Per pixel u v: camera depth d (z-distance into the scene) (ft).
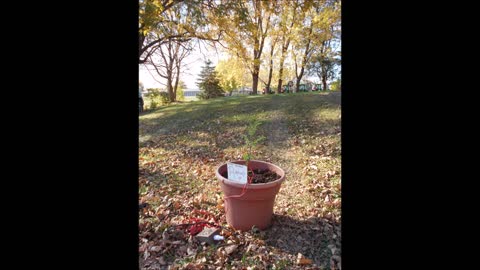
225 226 6.20
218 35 21.30
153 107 27.86
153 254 5.32
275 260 5.16
